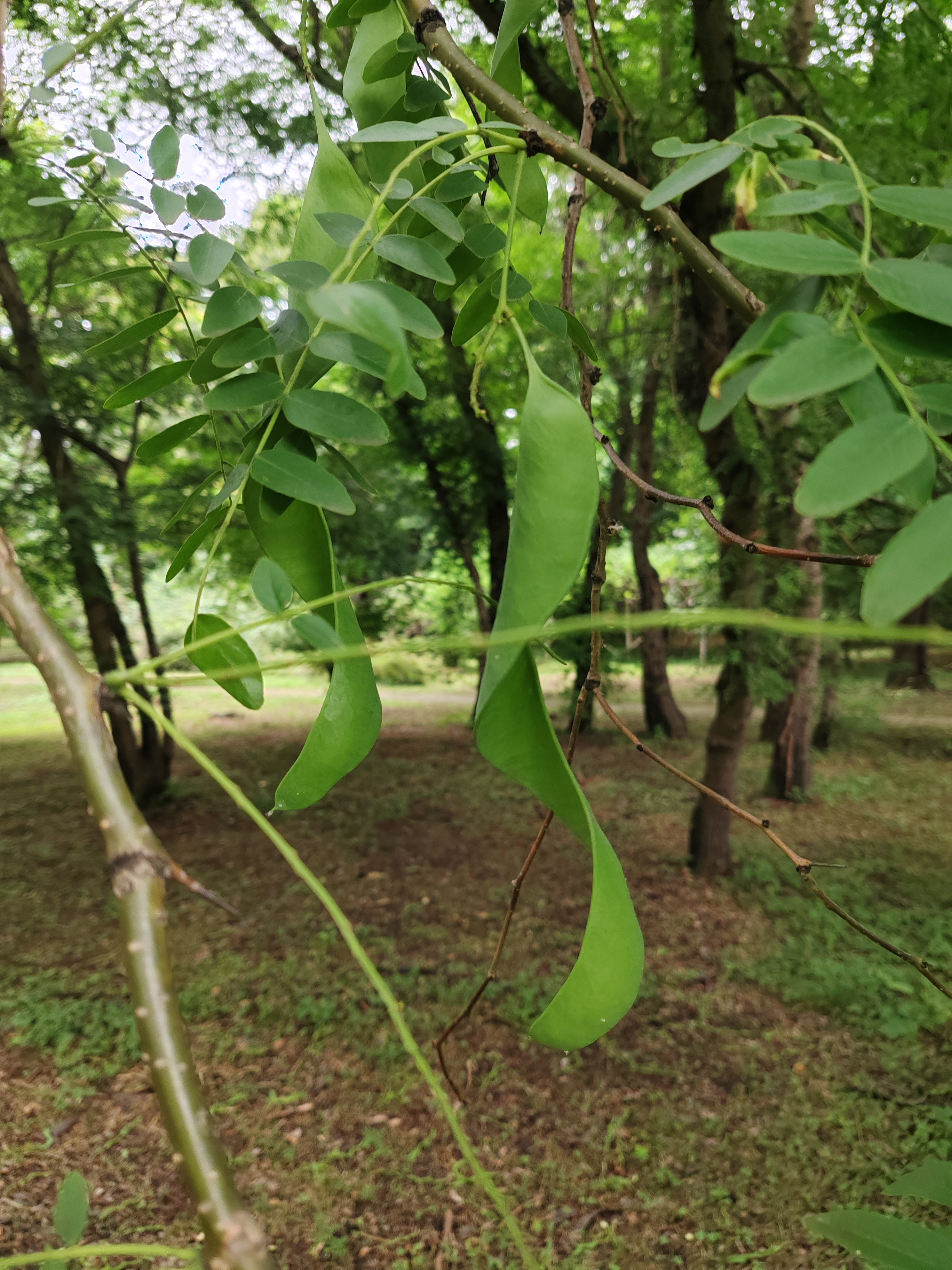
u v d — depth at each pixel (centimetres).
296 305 69
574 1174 370
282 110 480
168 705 860
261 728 1316
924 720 1317
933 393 42
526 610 49
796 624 33
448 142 79
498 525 948
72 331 637
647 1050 455
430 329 58
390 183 63
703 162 56
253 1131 397
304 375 67
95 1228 330
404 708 1531
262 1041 465
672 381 492
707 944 572
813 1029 470
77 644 903
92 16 391
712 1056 448
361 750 63
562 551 49
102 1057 444
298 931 598
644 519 980
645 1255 327
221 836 796
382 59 79
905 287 44
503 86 80
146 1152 375
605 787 958
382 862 736
